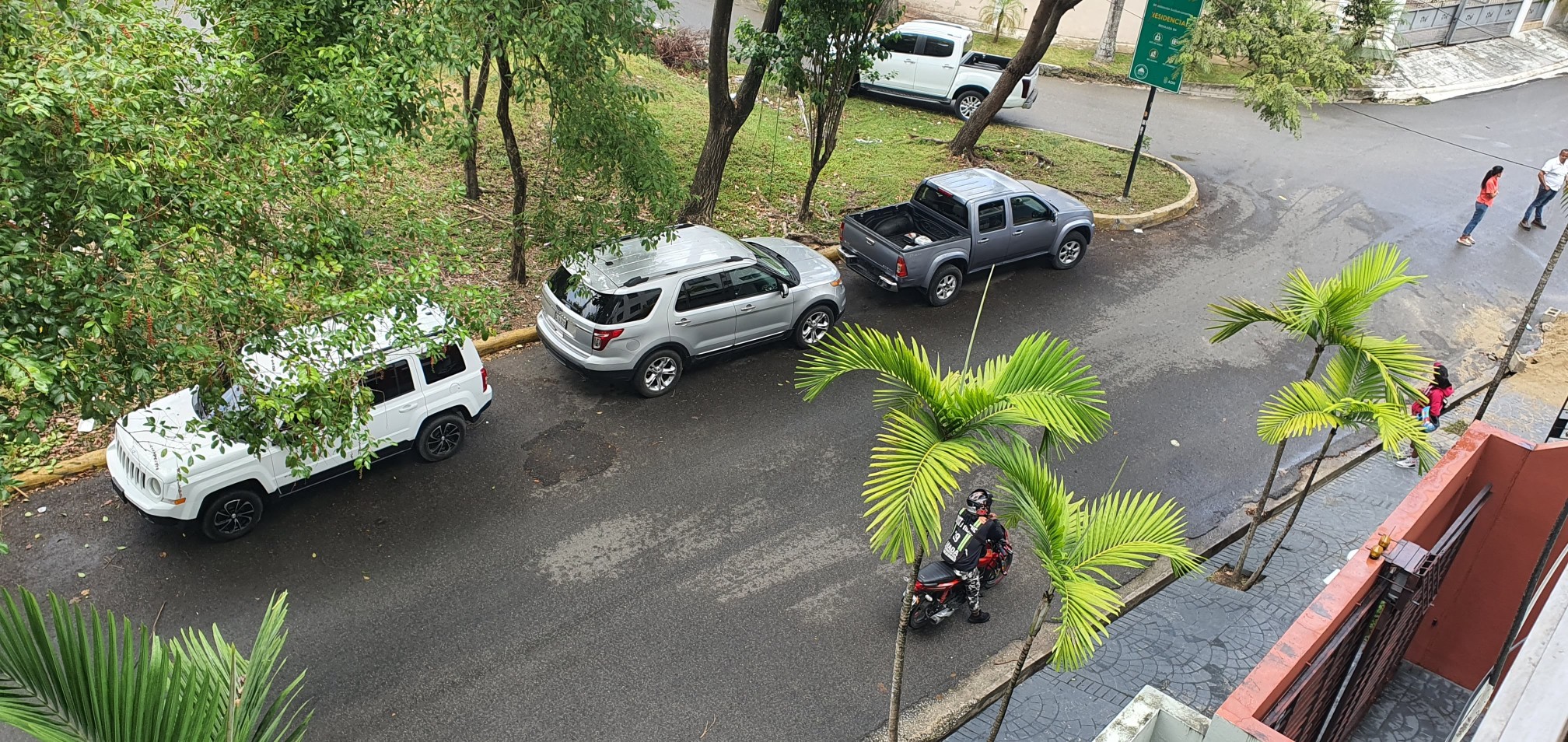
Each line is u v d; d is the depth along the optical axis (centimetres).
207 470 896
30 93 569
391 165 856
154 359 641
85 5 672
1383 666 806
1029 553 1037
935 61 2259
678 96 2089
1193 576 1032
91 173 593
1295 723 644
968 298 1554
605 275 1179
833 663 875
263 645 429
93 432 1045
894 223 1578
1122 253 1756
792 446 1165
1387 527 722
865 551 1009
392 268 1183
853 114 2245
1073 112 2447
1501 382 1442
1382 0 2047
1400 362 880
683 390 1259
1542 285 1145
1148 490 1149
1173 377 1376
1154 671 899
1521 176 2211
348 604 895
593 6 1124
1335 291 877
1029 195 1569
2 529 936
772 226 1667
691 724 805
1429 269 1753
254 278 709
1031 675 890
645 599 927
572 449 1128
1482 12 3156
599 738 787
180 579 904
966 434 558
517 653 859
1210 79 2731
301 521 985
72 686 389
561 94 1141
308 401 748
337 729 777
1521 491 834
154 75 666
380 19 976
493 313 873
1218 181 2095
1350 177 2161
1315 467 946
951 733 827
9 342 536
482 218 1488
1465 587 891
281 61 999
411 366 1013
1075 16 2923
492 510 1023
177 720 400
